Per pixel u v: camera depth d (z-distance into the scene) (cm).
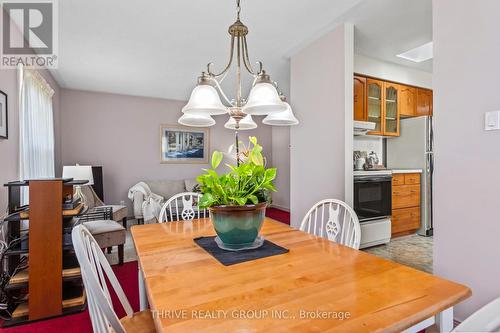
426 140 372
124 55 328
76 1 218
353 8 233
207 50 315
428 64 365
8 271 203
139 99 521
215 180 119
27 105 274
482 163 157
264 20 250
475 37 159
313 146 300
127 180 511
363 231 315
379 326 64
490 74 153
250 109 133
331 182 274
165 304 75
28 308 191
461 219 167
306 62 309
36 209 186
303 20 251
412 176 367
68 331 174
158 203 437
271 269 99
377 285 86
